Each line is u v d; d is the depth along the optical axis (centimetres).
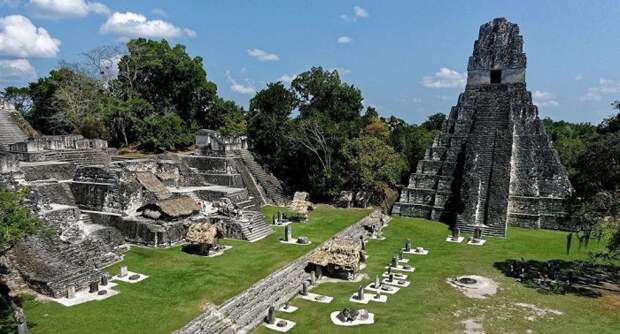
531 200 4441
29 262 2330
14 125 4344
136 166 4047
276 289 2539
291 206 4325
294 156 5897
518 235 4075
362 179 4991
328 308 2400
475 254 3438
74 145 3925
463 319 2245
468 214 4303
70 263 2436
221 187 4375
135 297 2281
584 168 2761
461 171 4831
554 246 3681
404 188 5003
